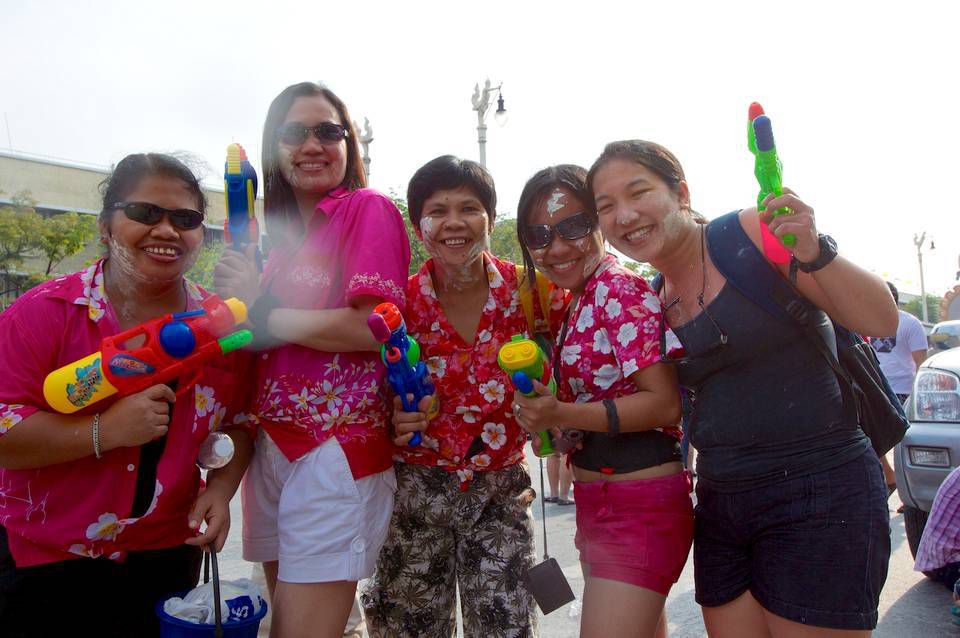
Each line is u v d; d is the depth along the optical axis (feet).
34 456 6.22
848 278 6.34
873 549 6.53
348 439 7.65
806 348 6.84
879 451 7.31
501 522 9.00
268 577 8.89
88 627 6.69
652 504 7.48
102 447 6.20
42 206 89.51
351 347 7.54
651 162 7.40
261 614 6.73
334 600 7.51
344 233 7.84
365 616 9.23
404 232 8.10
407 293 8.96
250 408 8.00
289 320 7.44
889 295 6.54
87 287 6.75
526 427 7.40
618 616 7.23
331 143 8.16
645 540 7.40
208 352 6.49
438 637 9.12
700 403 7.29
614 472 7.68
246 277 7.44
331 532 7.47
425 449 8.81
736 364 6.97
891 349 22.24
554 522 19.93
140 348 6.24
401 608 8.99
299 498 7.53
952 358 14.90
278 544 8.21
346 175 8.61
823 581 6.52
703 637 12.24
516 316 9.00
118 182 6.64
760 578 6.97
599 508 7.73
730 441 6.99
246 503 8.34
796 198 6.16
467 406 8.77
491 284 8.93
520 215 8.61
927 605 13.39
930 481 13.88
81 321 6.66
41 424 6.19
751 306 6.88
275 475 7.92
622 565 7.38
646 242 7.38
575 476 8.19
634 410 7.32
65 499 6.52
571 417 7.27
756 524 6.93
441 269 8.87
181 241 6.74
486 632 8.77
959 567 14.03
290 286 7.98
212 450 7.04
